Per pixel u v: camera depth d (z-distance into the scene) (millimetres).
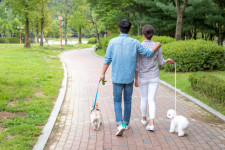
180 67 11156
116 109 4027
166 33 25375
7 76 9086
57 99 6539
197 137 4051
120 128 3826
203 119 5008
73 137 4066
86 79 10250
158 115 5242
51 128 4395
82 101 6551
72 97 7027
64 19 43188
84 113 5441
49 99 6430
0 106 5340
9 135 3984
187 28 20781
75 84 9094
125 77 3852
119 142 3850
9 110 5238
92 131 4320
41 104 5871
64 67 14070
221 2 21328
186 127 4016
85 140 3938
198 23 21844
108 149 3615
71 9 44094
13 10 26188
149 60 4094
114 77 3906
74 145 3760
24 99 6277
